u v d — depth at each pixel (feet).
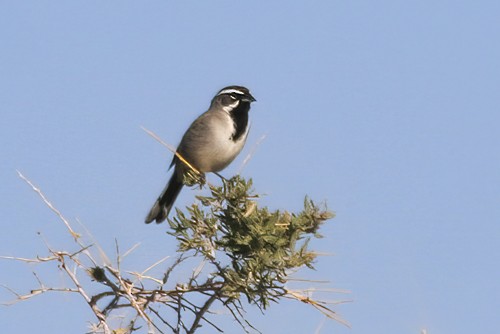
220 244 29.37
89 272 26.35
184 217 29.37
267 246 29.07
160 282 26.86
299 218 29.35
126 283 27.30
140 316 25.80
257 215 29.68
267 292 28.27
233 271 28.66
